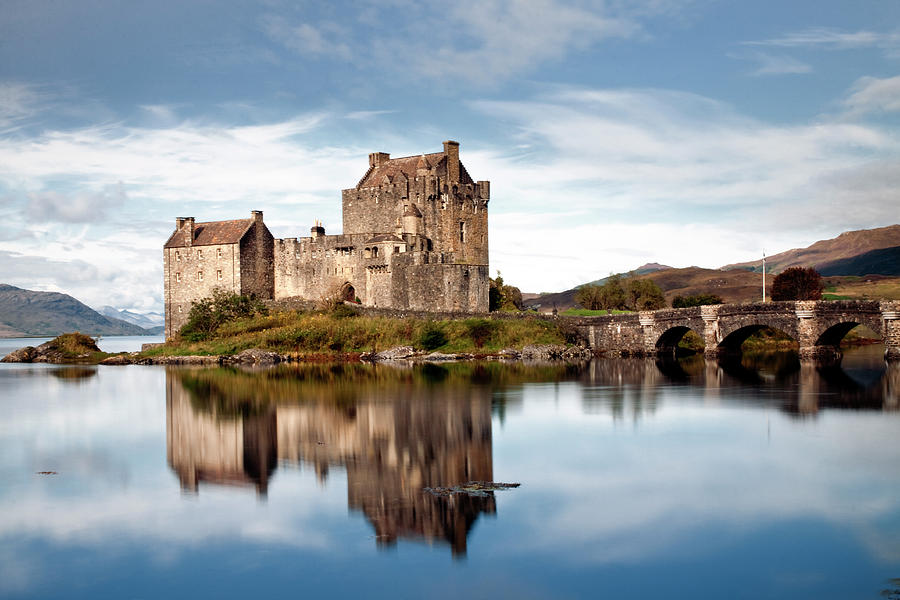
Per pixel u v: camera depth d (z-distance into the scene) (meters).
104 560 37.06
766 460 52.31
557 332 142.25
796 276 180.00
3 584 34.72
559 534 39.22
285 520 41.81
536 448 56.44
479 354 134.88
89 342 167.38
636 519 41.16
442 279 143.88
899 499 44.03
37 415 75.00
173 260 167.00
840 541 38.22
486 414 70.44
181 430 65.69
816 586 33.91
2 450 58.72
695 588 33.84
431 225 157.62
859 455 53.38
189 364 135.12
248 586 34.38
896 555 36.66
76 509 44.03
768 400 76.25
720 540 38.44
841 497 44.38
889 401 74.31
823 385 86.69
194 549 38.19
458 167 165.50
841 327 116.62
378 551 37.62
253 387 94.31
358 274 157.25
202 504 44.62
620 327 139.75
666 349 139.50
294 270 166.00
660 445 57.06
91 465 53.66
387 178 160.25
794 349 148.62
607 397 80.31
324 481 48.72
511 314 145.62
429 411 72.44
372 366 121.88
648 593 33.44
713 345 125.50
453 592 33.62
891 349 106.06
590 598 33.06
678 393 82.62
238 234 161.50
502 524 40.69
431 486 46.97
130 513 43.31
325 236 161.50
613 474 49.19
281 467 52.22
